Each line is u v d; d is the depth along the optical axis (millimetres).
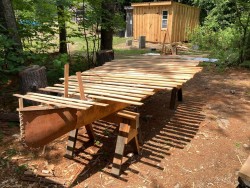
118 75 4582
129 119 3416
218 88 7223
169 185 3207
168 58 6492
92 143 4164
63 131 2867
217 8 14641
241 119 5055
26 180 3277
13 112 4973
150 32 17766
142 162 3654
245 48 9734
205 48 13211
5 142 4121
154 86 3820
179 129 4645
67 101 3010
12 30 5902
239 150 3971
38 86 4938
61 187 3168
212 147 4047
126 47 15719
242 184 1849
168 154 3857
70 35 8531
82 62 8766
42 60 6824
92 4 8141
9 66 5191
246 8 9641
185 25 18172
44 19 7352
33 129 2871
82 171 3475
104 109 3332
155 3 16812
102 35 9086
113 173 3373
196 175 3391
